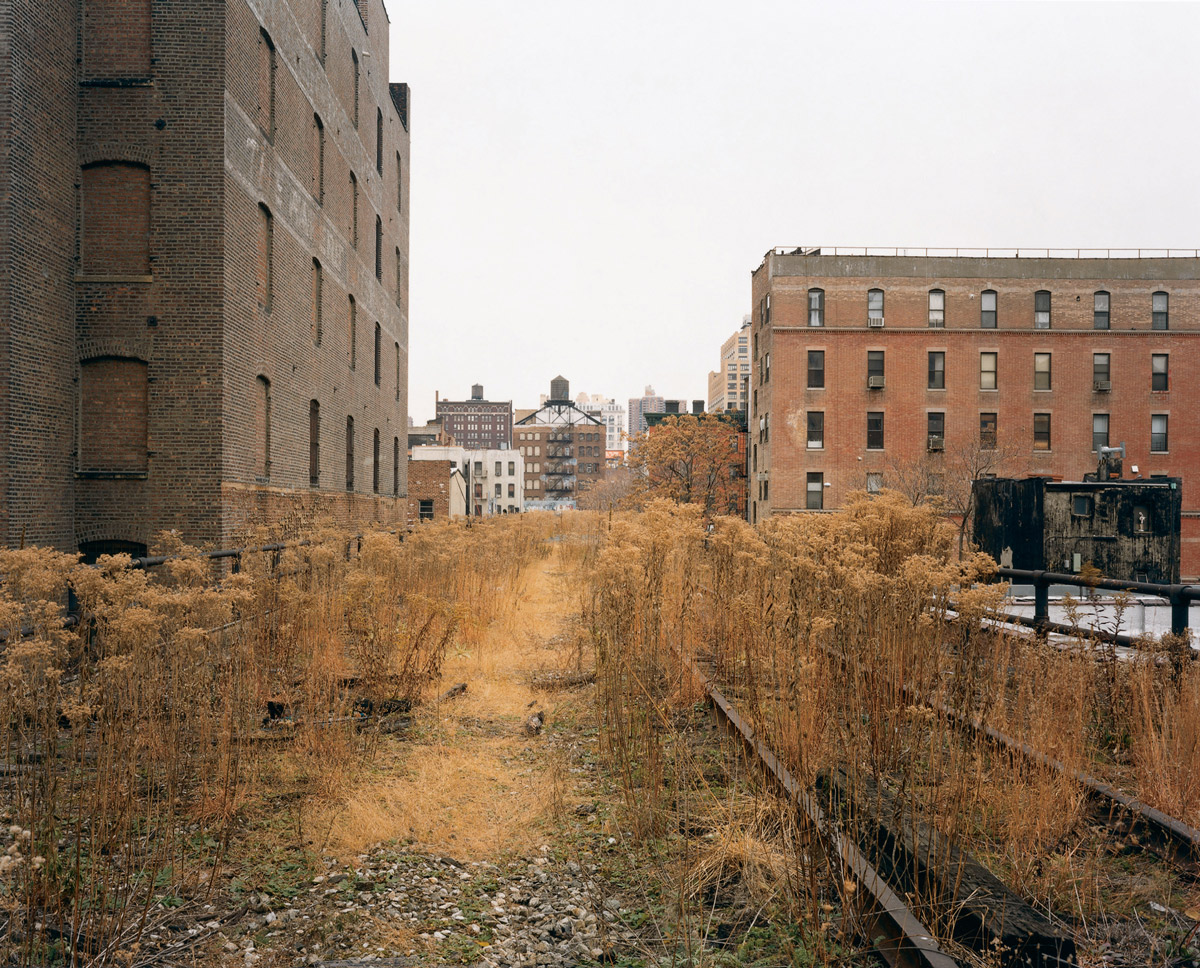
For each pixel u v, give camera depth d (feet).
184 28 47.29
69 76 46.19
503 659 33.47
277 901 13.98
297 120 61.87
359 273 83.56
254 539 41.37
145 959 11.87
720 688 25.27
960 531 35.68
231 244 48.44
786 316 146.51
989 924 11.43
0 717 13.32
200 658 17.83
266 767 19.60
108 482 46.73
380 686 24.85
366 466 87.56
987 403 146.00
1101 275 147.02
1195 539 144.05
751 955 12.06
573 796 18.67
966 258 147.02
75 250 46.85
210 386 47.06
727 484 188.85
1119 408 146.41
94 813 13.64
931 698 17.93
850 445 145.38
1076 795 15.70
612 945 12.55
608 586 23.18
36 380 43.27
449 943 12.79
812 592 20.57
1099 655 21.26
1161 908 13.03
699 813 17.04
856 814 13.91
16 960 11.12
